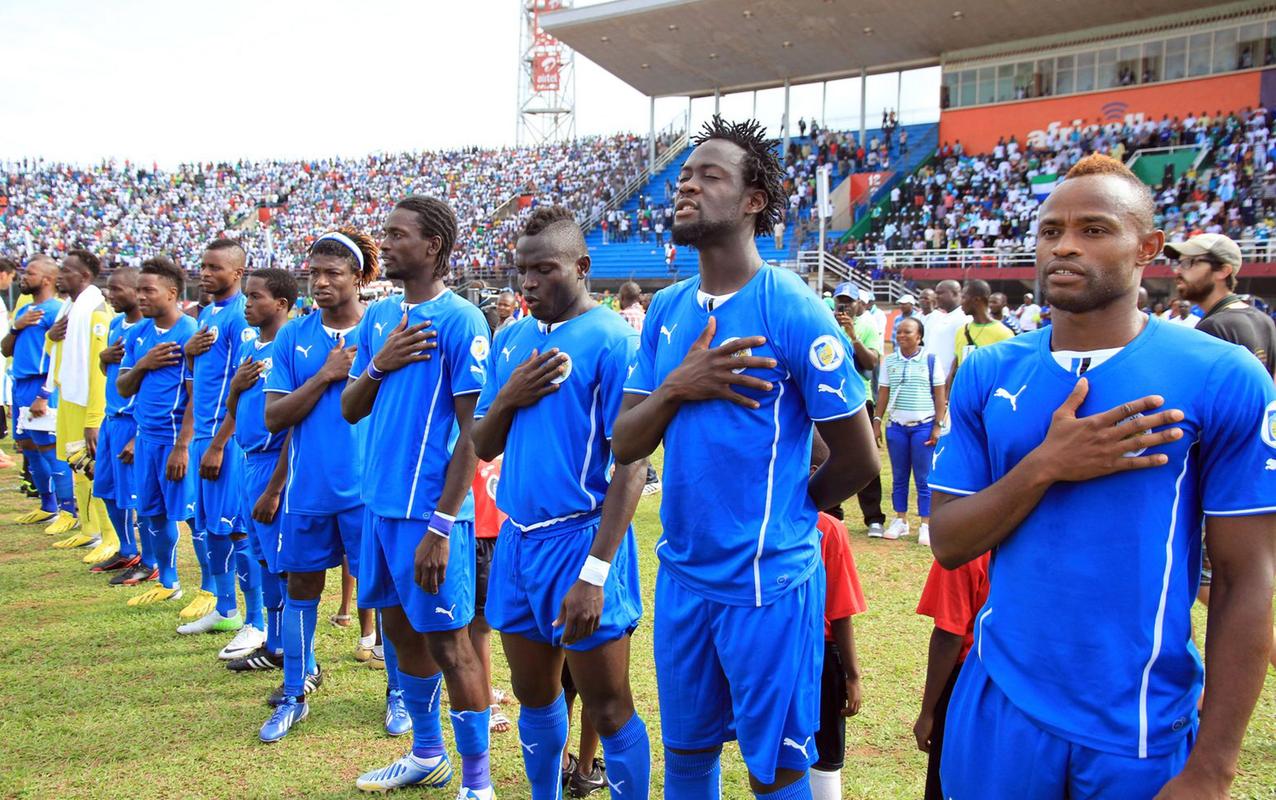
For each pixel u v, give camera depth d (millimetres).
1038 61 27312
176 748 3762
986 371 1910
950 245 24000
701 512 2236
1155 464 1630
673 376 2234
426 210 3260
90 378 6738
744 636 2209
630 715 2775
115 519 6320
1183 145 23984
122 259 36062
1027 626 1775
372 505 3268
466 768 3229
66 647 4906
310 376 3924
